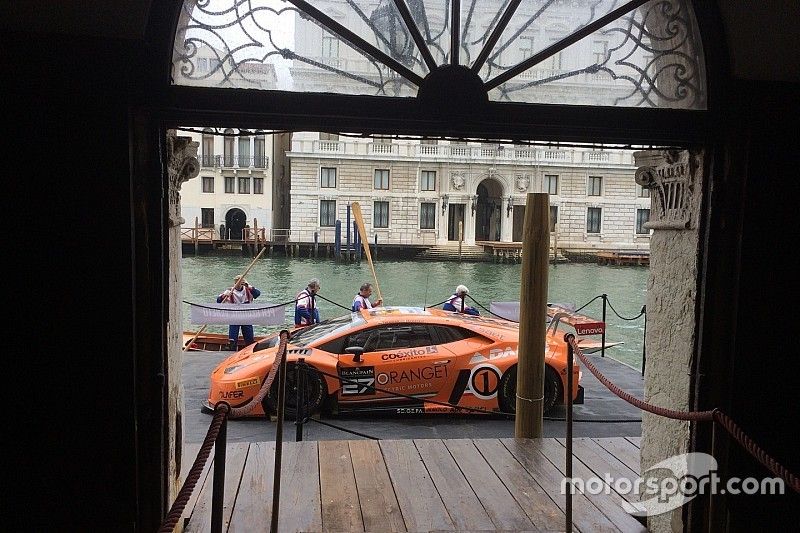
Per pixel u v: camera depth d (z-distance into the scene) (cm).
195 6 278
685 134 306
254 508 378
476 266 3753
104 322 266
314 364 695
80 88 257
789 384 321
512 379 709
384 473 437
